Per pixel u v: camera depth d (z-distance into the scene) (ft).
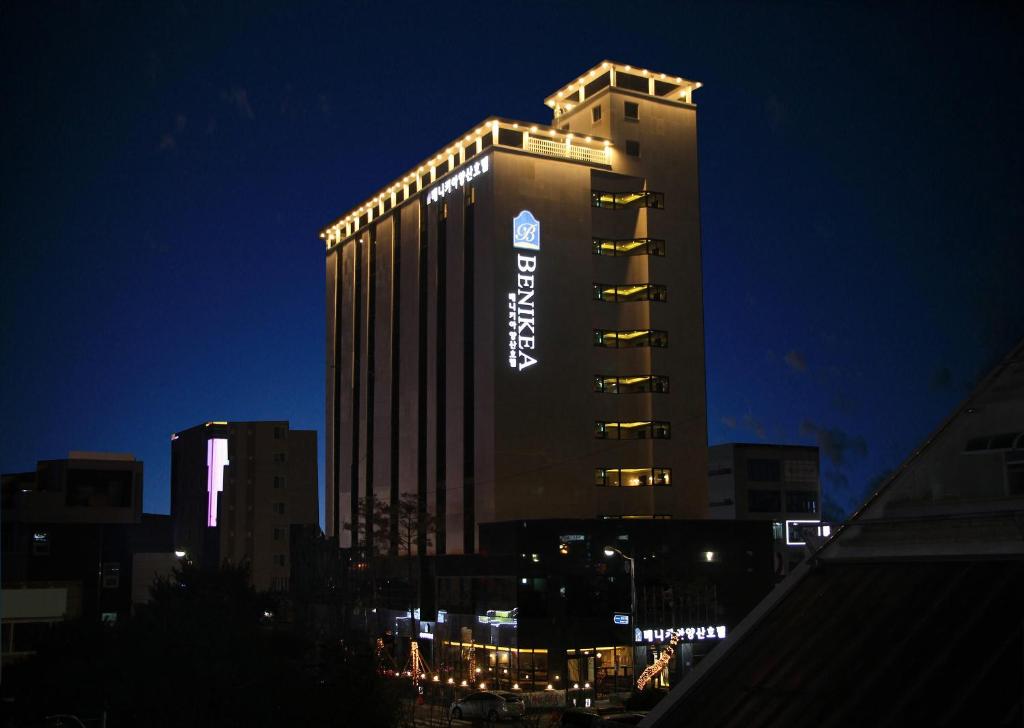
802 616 56.59
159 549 430.61
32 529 219.41
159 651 120.37
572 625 250.37
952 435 57.82
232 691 116.57
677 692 56.24
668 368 316.60
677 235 327.26
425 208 353.92
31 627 179.22
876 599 53.78
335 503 414.41
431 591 299.38
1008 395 56.59
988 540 52.49
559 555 257.34
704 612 260.83
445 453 321.32
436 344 334.44
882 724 43.32
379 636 293.84
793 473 431.84
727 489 423.23
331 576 317.42
